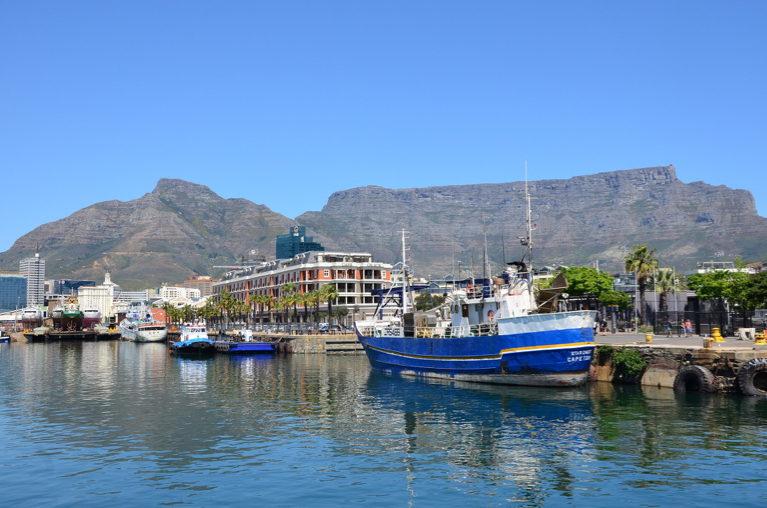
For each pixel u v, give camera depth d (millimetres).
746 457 28219
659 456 28828
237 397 51781
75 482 26438
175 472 27812
